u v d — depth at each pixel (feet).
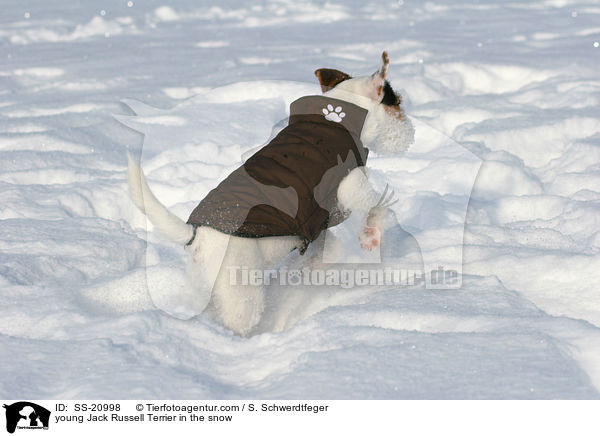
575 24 31.30
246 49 26.43
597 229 10.91
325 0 41.96
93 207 12.62
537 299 8.89
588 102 17.69
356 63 22.79
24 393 6.53
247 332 8.09
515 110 17.37
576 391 6.17
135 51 26.78
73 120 17.38
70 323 8.00
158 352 7.34
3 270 9.32
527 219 11.82
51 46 28.32
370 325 7.81
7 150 15.17
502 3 40.14
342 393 6.29
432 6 38.78
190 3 40.81
